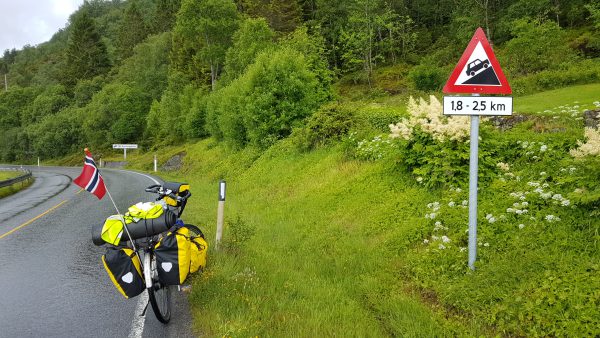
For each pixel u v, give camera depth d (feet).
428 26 224.74
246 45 135.44
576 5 150.10
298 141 58.75
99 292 21.22
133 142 233.14
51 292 21.44
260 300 17.98
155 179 95.76
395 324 16.08
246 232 27.63
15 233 36.63
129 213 16.08
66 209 50.24
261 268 22.54
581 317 13.65
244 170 72.28
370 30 173.58
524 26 93.30
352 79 177.47
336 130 54.90
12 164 287.28
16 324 17.70
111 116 241.76
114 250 15.33
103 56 382.63
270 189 50.98
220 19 175.52
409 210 28.19
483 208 23.39
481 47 17.79
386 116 53.26
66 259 27.55
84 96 317.01
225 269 21.48
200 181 82.79
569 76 71.51
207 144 124.98
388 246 24.73
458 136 28.55
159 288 16.25
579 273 15.49
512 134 31.07
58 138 266.57
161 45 271.69
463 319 15.99
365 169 39.63
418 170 30.53
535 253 17.51
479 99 17.88
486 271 17.52
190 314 17.84
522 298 15.28
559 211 19.93
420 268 20.40
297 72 74.54
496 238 20.12
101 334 16.47
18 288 22.24
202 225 35.55
